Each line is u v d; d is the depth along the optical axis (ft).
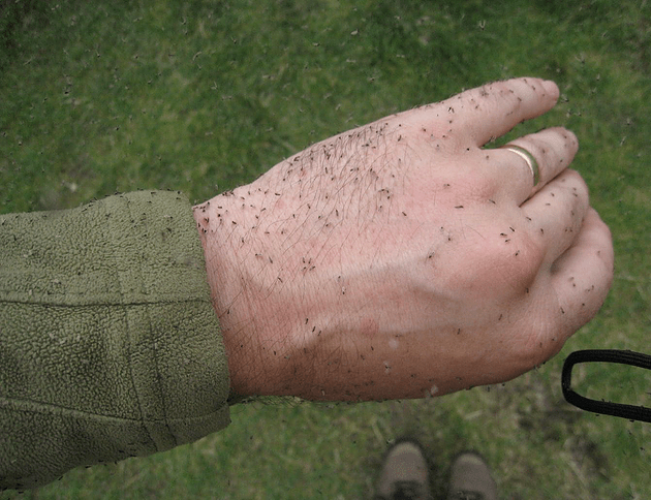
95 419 0.56
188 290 0.58
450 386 0.69
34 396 0.55
